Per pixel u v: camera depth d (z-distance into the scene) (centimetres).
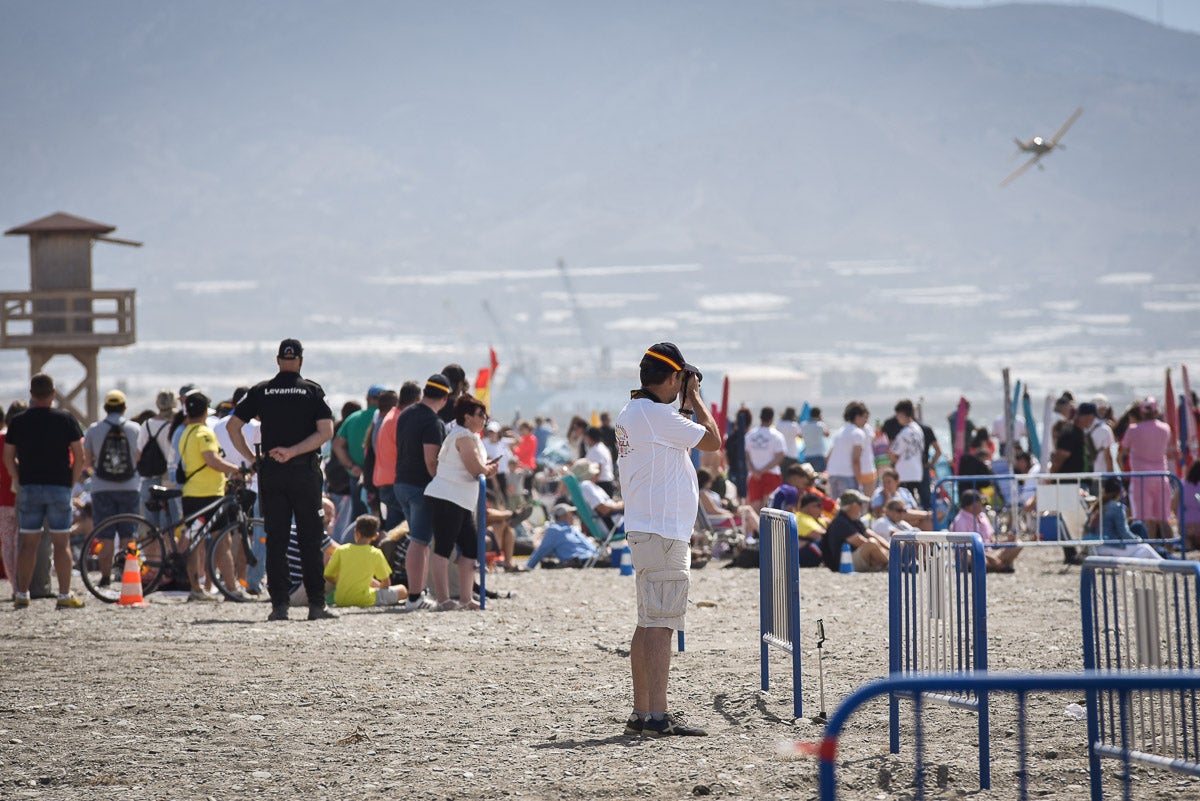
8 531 4734
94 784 2216
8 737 2542
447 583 4428
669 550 2509
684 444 2517
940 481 6006
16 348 10912
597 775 2209
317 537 4222
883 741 2442
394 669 3250
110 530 4906
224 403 5647
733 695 2877
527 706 2805
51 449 4588
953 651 2272
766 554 2891
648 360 2558
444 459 4372
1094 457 6488
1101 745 2020
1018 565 6081
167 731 2591
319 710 2777
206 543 4778
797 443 8356
